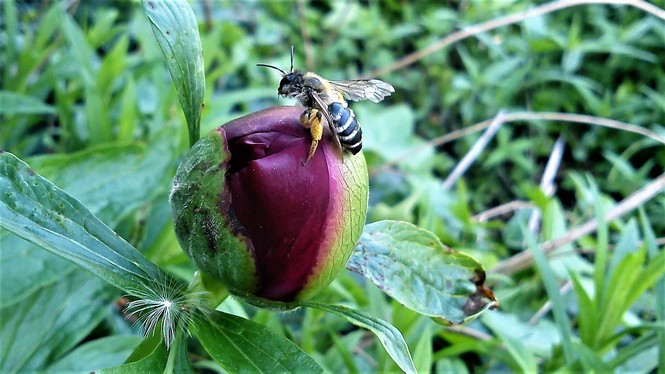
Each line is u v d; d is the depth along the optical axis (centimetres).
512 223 22
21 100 16
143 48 21
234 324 8
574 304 18
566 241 18
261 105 26
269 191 8
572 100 27
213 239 8
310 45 31
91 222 8
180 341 8
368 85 10
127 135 18
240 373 8
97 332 16
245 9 32
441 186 23
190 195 8
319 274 8
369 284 14
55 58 21
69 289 13
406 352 8
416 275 10
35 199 8
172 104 18
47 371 12
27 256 13
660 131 25
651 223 23
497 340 15
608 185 25
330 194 8
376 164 25
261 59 29
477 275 10
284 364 8
